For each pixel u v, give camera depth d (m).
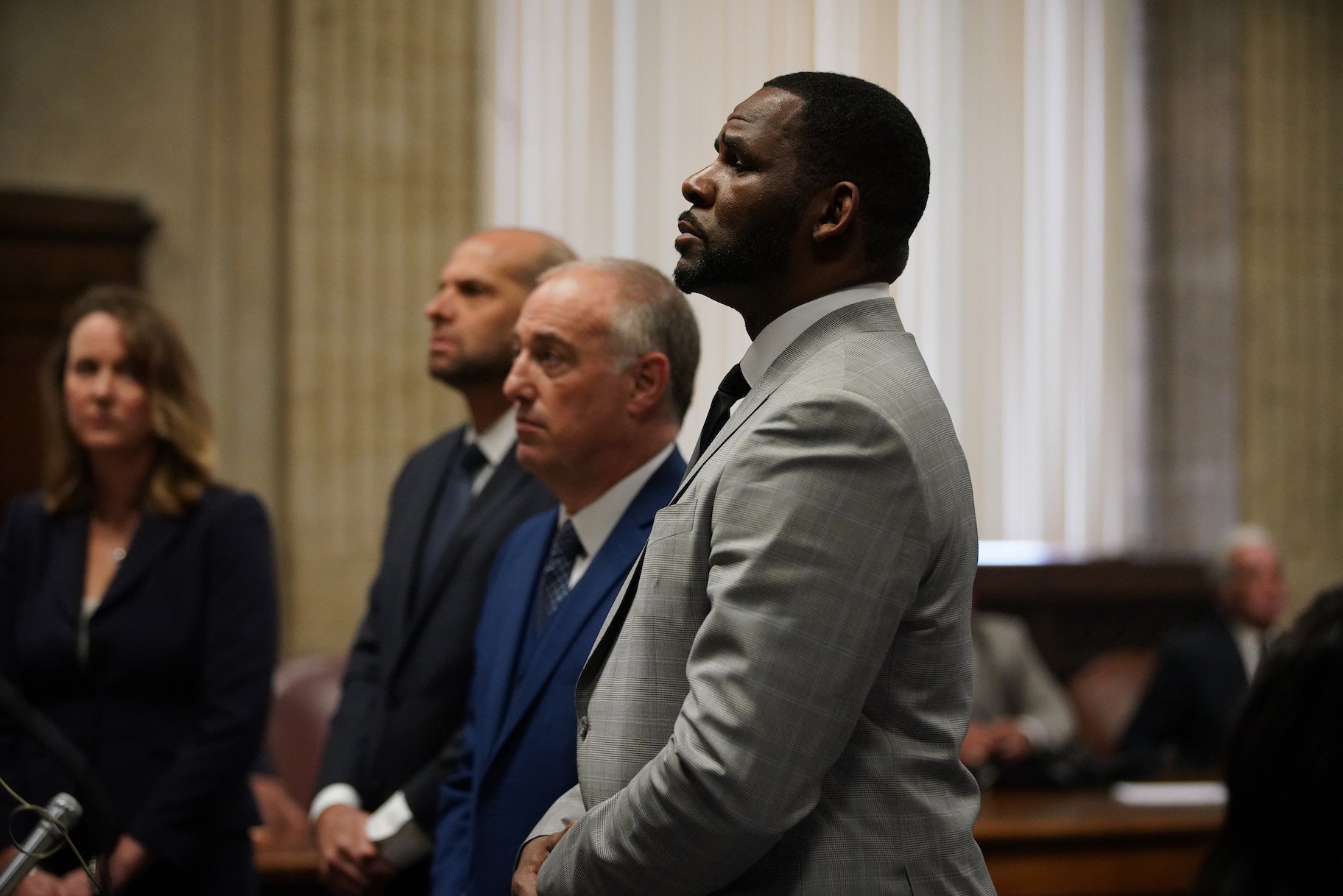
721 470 2.74
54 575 4.83
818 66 10.97
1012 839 6.02
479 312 4.62
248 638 4.77
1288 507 11.94
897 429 2.59
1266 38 12.01
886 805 2.65
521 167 10.09
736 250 2.88
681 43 10.61
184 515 4.88
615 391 3.75
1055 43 11.87
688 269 2.93
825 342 2.82
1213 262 11.96
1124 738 9.21
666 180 10.53
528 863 2.96
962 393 11.45
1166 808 6.65
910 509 2.59
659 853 2.53
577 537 3.90
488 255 4.67
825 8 11.00
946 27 11.42
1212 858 2.98
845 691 2.52
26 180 9.09
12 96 9.09
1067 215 11.90
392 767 4.41
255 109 9.23
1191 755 9.00
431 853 4.22
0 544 5.04
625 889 2.58
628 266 3.89
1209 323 11.97
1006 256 11.63
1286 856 2.83
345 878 4.26
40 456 8.93
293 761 6.89
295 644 8.87
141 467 4.96
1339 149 12.27
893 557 2.56
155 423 4.86
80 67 9.18
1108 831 6.16
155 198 9.21
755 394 2.84
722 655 2.55
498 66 10.07
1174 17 12.12
